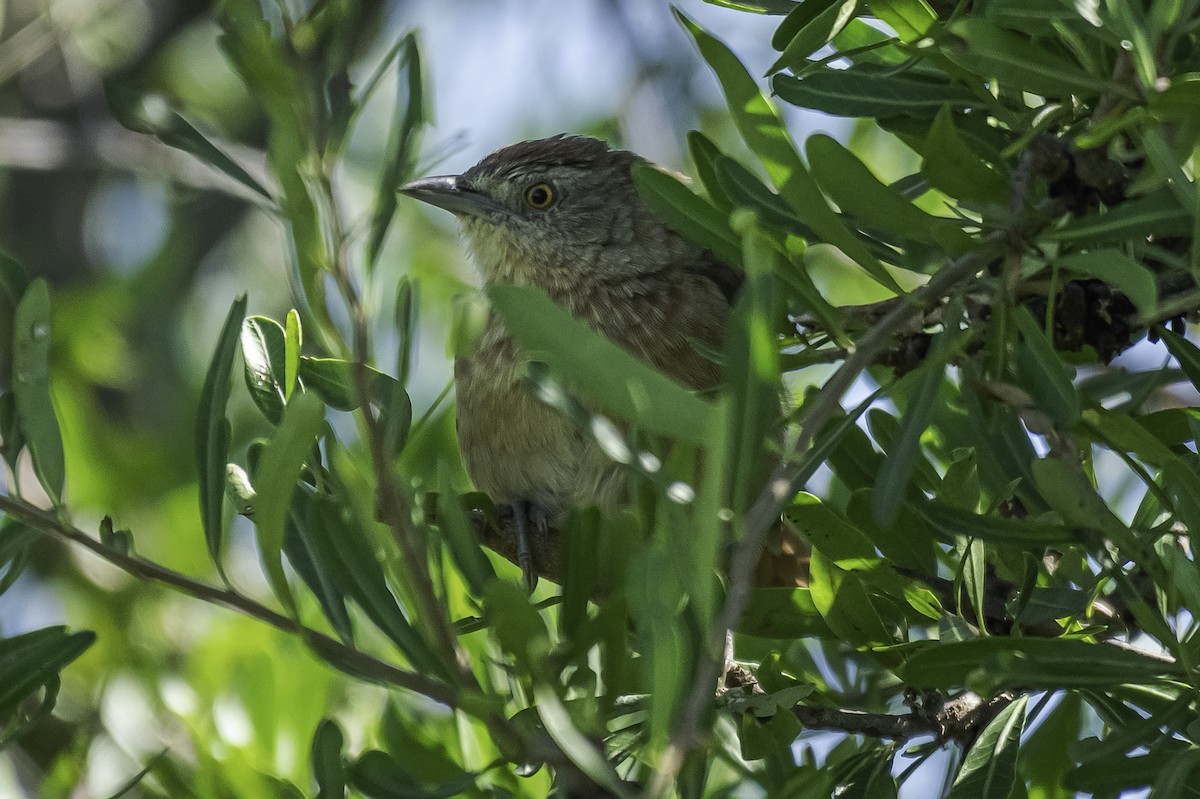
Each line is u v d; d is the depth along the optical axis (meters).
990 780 5.45
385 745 6.33
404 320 4.64
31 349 5.00
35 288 4.96
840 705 6.38
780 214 5.45
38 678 5.20
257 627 8.16
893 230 5.02
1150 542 5.20
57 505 4.93
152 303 13.59
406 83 4.77
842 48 6.08
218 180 12.85
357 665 4.59
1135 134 5.12
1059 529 5.18
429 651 4.50
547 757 4.13
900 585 5.80
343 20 4.50
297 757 6.91
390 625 4.53
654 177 5.44
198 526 10.20
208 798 6.48
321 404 4.08
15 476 5.03
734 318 4.02
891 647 5.54
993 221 5.14
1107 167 5.07
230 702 7.00
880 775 5.65
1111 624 6.01
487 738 6.30
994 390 5.08
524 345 3.83
